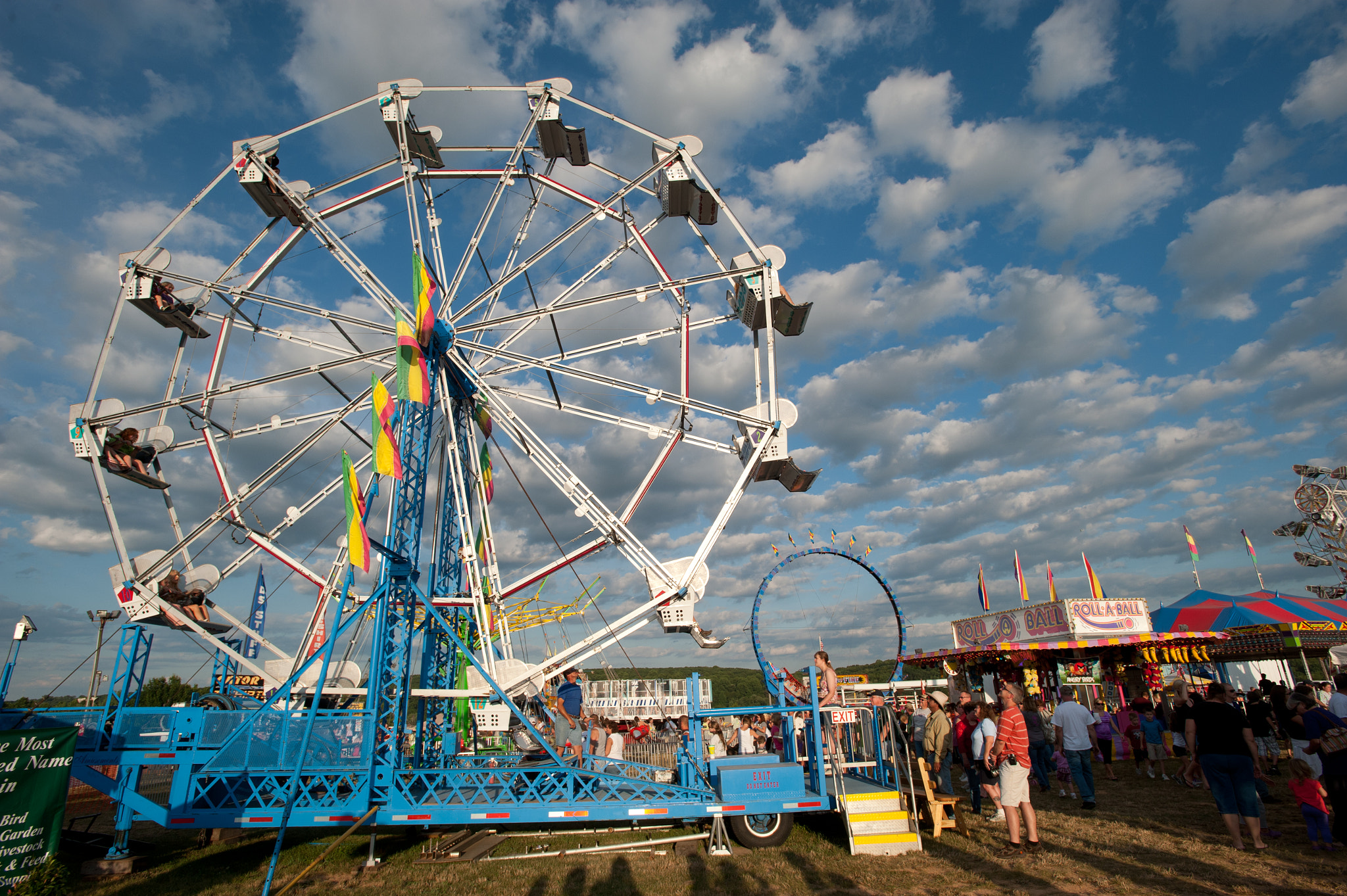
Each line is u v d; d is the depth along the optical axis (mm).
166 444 17547
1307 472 39281
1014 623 22938
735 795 9930
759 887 7848
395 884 8547
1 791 7398
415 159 19375
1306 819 8352
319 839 11141
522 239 20188
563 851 9852
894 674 11180
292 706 16031
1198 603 24906
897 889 7547
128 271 17297
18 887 7379
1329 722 8711
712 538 16047
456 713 18000
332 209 19141
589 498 16328
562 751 12375
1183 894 6840
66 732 8117
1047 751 13773
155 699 43031
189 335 18500
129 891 8703
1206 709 8758
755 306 18016
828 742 10859
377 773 10305
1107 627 20766
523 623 32000
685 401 17391
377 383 11836
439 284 18875
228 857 10359
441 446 16953
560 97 18953
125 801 10148
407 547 12609
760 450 16953
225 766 10141
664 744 21641
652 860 9312
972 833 10031
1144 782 14406
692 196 19547
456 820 9992
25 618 11523
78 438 16375
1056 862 8188
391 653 11453
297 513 18734
